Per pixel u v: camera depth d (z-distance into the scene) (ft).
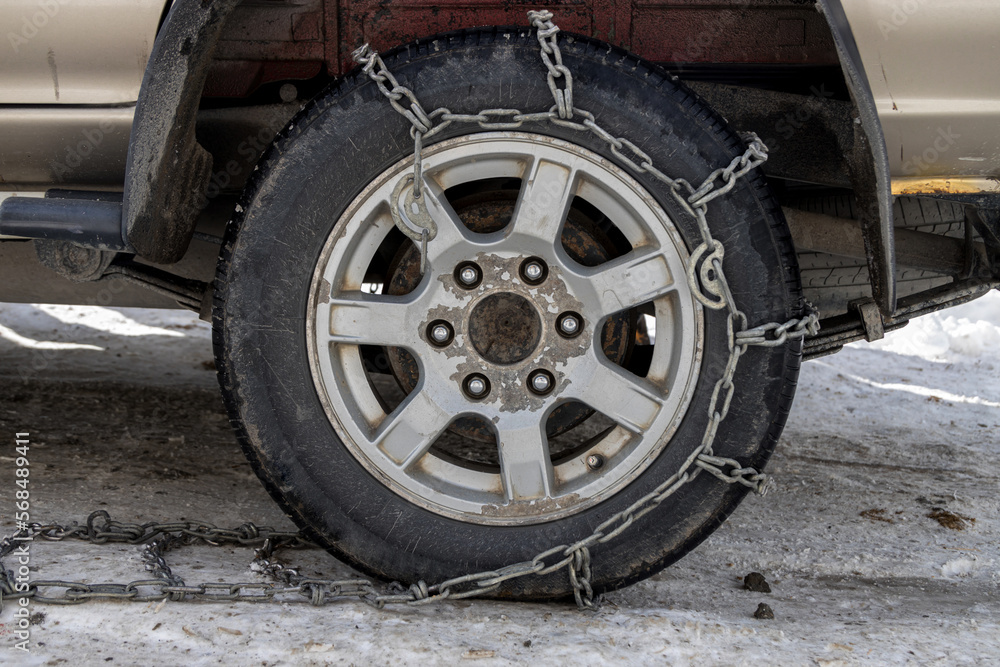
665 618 5.88
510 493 5.98
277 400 5.85
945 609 6.55
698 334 5.82
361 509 5.97
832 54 6.70
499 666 5.17
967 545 8.02
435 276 5.86
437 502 5.98
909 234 7.52
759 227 5.71
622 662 5.30
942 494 9.49
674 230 5.77
